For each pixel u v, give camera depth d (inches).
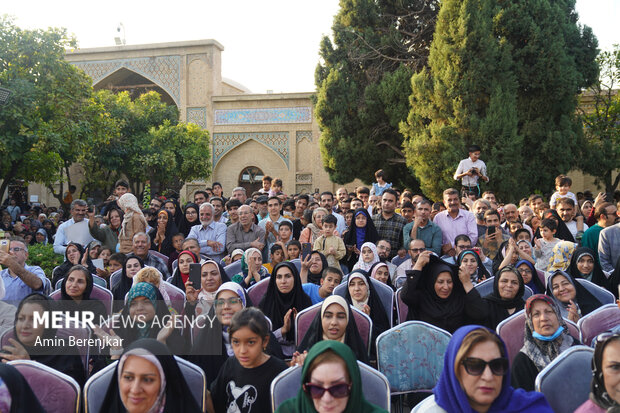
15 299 195.8
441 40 509.7
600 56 640.4
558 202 296.8
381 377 120.7
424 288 179.0
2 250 187.8
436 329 155.1
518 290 175.2
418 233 268.5
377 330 189.2
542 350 134.8
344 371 91.1
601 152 561.3
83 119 550.6
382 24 642.2
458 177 391.2
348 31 643.5
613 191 634.2
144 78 975.0
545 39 505.4
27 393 104.9
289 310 177.0
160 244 295.9
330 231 264.1
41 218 567.2
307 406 94.9
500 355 91.7
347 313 144.0
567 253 230.8
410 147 526.3
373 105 615.2
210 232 297.4
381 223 288.4
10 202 729.0
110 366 120.1
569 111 528.1
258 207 339.3
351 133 641.0
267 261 280.2
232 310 153.8
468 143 494.3
